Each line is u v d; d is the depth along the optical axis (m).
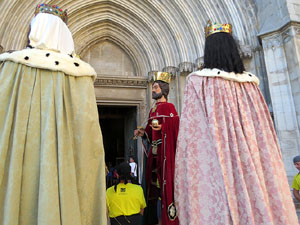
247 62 8.28
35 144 1.19
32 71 1.32
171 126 2.46
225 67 1.60
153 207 2.91
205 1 9.58
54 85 1.33
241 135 1.39
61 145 1.19
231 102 1.49
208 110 1.45
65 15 1.77
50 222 1.04
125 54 12.05
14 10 7.76
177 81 9.91
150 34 11.04
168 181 2.14
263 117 1.58
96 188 1.34
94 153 1.38
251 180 1.28
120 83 10.98
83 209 1.25
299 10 7.05
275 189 1.31
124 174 3.28
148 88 11.05
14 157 1.11
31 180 1.14
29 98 1.25
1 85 1.21
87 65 1.54
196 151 1.45
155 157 2.78
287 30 6.93
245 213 1.21
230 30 1.77
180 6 9.89
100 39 11.65
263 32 7.52
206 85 1.55
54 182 1.12
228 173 1.29
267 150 1.41
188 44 9.99
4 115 1.17
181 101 9.55
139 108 11.16
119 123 18.45
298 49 6.65
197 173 1.40
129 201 3.18
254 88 1.67
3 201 1.07
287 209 1.32
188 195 1.38
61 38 1.62
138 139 10.89
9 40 7.54
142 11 10.73
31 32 1.52
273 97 7.04
